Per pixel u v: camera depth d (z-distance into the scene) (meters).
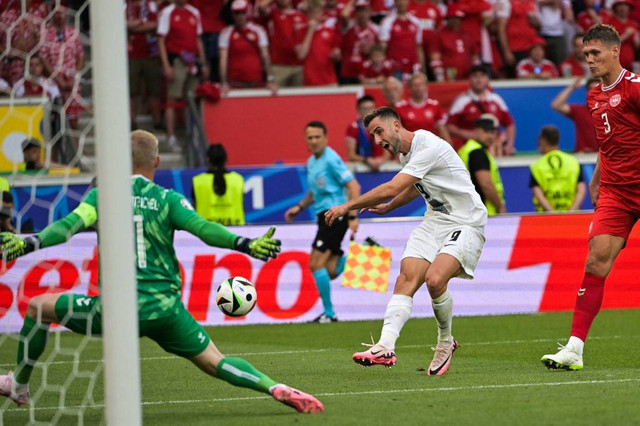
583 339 22.14
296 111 50.31
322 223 37.25
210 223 16.17
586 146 49.81
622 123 21.94
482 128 40.09
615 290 39.81
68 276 36.47
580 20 55.84
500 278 39.50
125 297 14.27
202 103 49.62
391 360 20.75
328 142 50.59
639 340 28.75
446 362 21.89
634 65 55.56
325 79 51.91
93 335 17.09
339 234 37.28
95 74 14.43
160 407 18.22
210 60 51.47
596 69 21.98
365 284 31.47
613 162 22.33
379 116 21.42
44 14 42.56
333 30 52.22
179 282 16.75
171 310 16.39
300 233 38.97
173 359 27.11
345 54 52.97
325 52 51.81
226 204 40.78
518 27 54.44
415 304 38.84
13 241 15.45
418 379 21.23
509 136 49.53
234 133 49.91
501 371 22.16
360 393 19.22
